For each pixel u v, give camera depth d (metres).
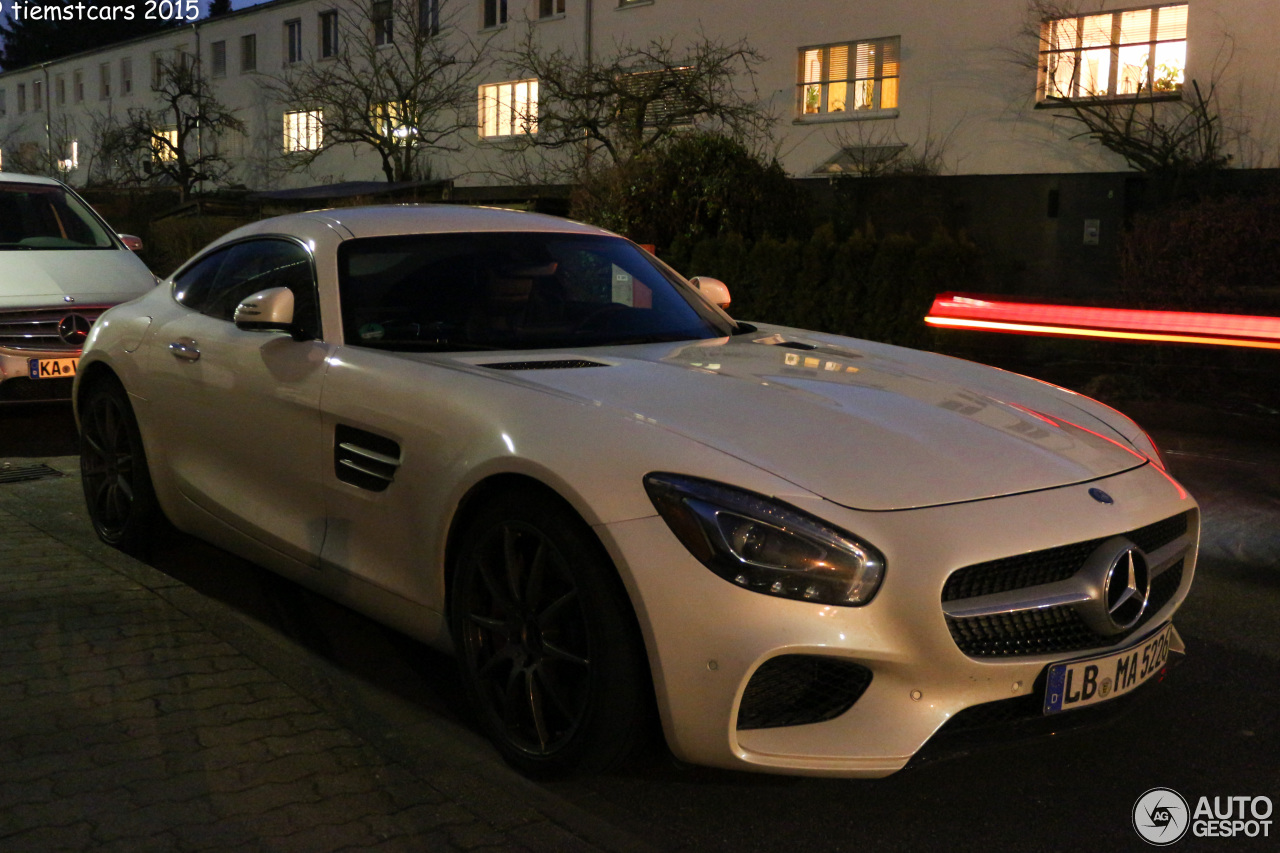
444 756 2.79
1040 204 19.17
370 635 3.71
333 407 3.26
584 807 2.63
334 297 3.54
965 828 2.60
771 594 2.37
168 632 3.54
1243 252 8.80
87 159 44.94
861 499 2.49
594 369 3.12
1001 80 19.38
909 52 20.38
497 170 28.34
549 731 2.72
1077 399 3.51
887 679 2.42
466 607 2.86
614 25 24.89
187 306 4.28
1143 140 17.88
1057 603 2.53
